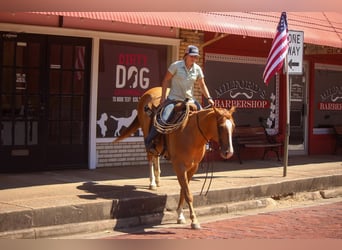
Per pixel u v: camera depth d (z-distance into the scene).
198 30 12.46
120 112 12.75
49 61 11.56
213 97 14.62
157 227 9.04
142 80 13.05
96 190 9.80
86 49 12.04
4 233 7.70
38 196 9.08
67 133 11.93
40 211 8.06
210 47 14.37
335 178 12.94
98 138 12.42
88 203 8.62
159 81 13.34
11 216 7.78
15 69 11.21
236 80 15.09
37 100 11.49
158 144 9.29
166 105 9.07
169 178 11.55
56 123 11.77
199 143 8.62
